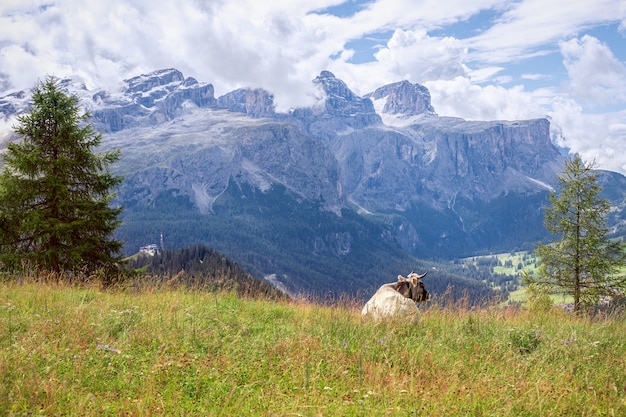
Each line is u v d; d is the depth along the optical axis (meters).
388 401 7.24
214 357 8.77
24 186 22.75
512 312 14.92
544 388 7.75
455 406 7.12
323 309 13.69
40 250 22.52
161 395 7.11
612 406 7.37
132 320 10.59
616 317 15.45
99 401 6.75
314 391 7.37
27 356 7.95
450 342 10.77
